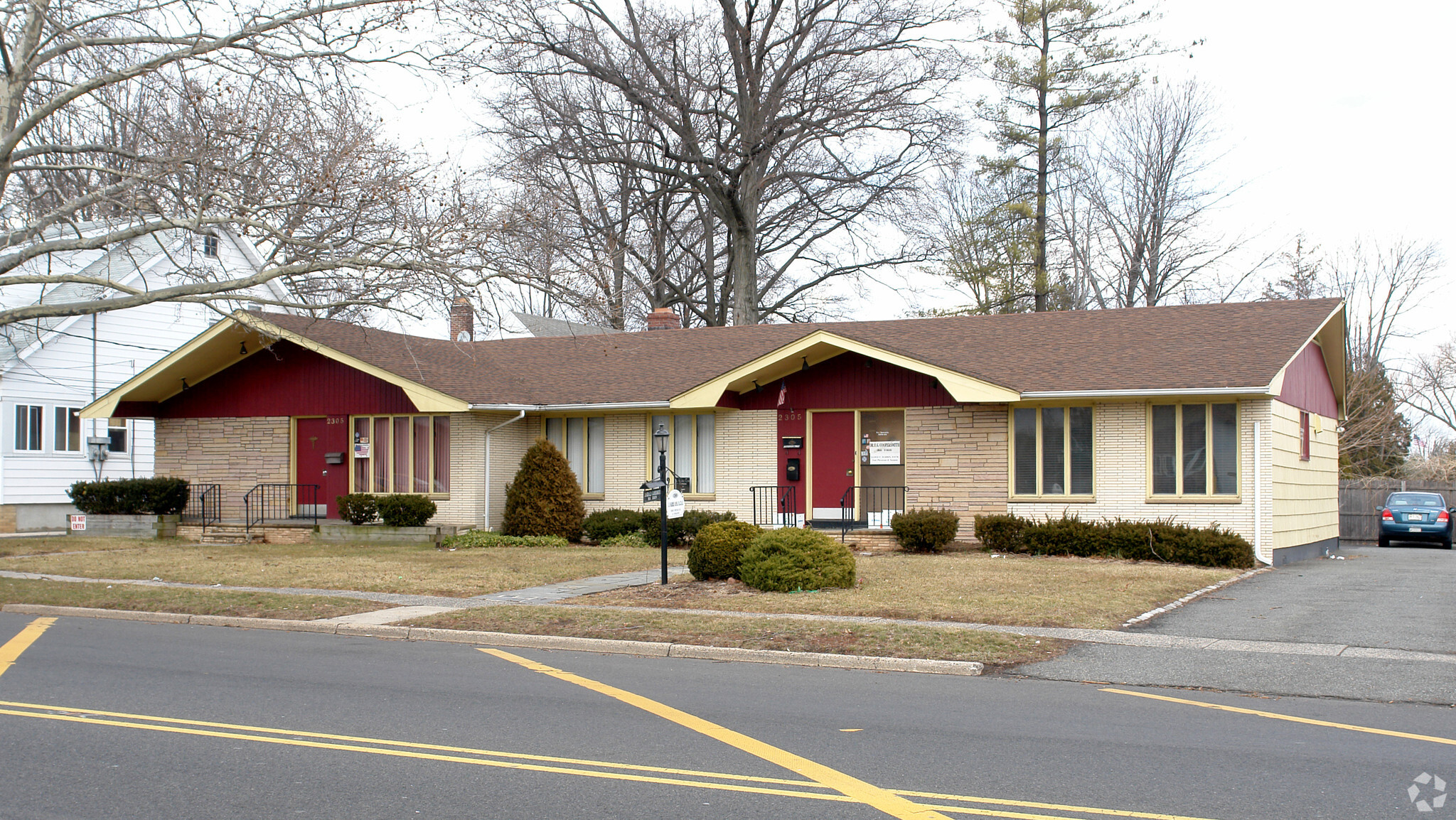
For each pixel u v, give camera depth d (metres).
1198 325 22.61
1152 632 11.95
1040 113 39.69
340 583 16.47
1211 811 5.91
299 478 26.05
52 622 13.77
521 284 19.48
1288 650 10.88
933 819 5.78
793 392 23.62
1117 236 40.66
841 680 9.98
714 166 37.12
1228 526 19.97
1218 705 8.81
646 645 11.48
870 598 14.23
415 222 18.50
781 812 5.88
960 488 21.94
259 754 7.09
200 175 17.72
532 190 34.44
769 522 23.64
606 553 21.09
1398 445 48.50
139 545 23.20
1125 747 7.36
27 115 20.72
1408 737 7.68
